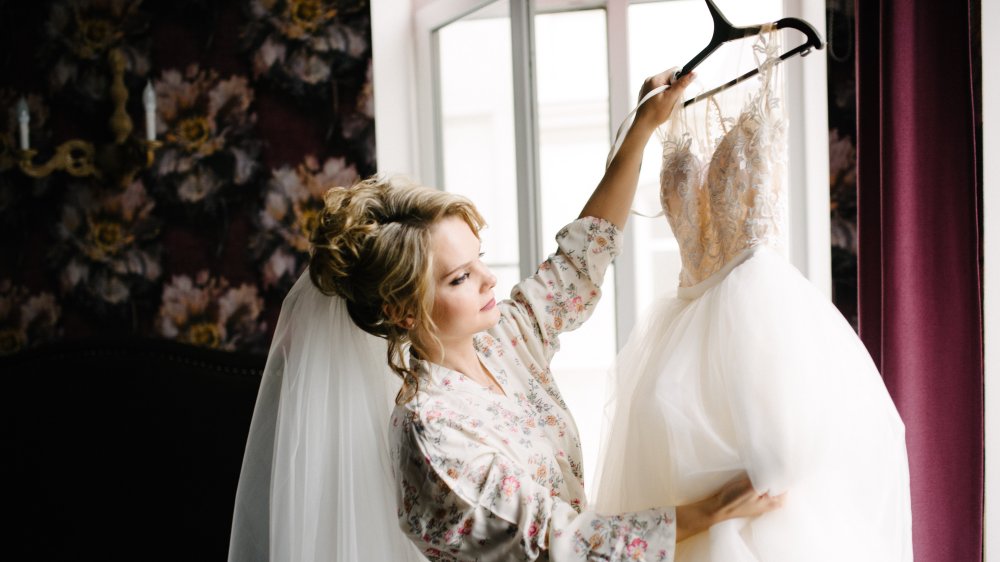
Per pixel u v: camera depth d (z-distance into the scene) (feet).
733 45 4.03
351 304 3.87
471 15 6.65
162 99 7.21
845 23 5.38
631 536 3.32
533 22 6.35
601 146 16.44
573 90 15.66
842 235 5.49
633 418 3.83
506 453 3.70
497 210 14.92
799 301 3.44
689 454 3.39
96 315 7.44
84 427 7.04
